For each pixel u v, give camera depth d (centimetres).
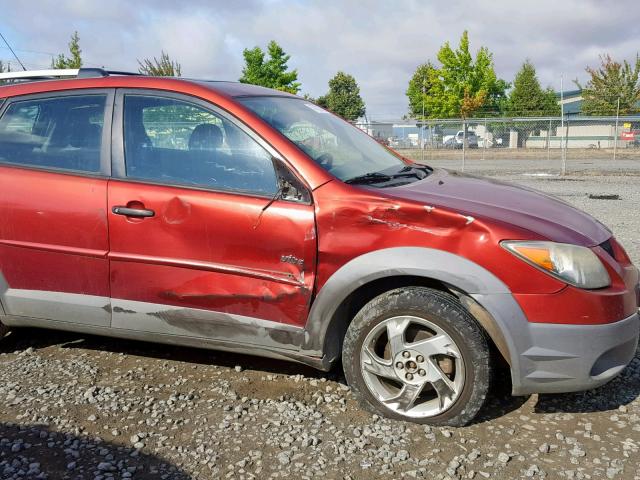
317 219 322
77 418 331
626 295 312
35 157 382
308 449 300
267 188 337
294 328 334
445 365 314
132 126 368
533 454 294
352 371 328
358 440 307
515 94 5041
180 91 366
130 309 362
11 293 386
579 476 276
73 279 370
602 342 300
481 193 353
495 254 299
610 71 3931
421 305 307
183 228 344
